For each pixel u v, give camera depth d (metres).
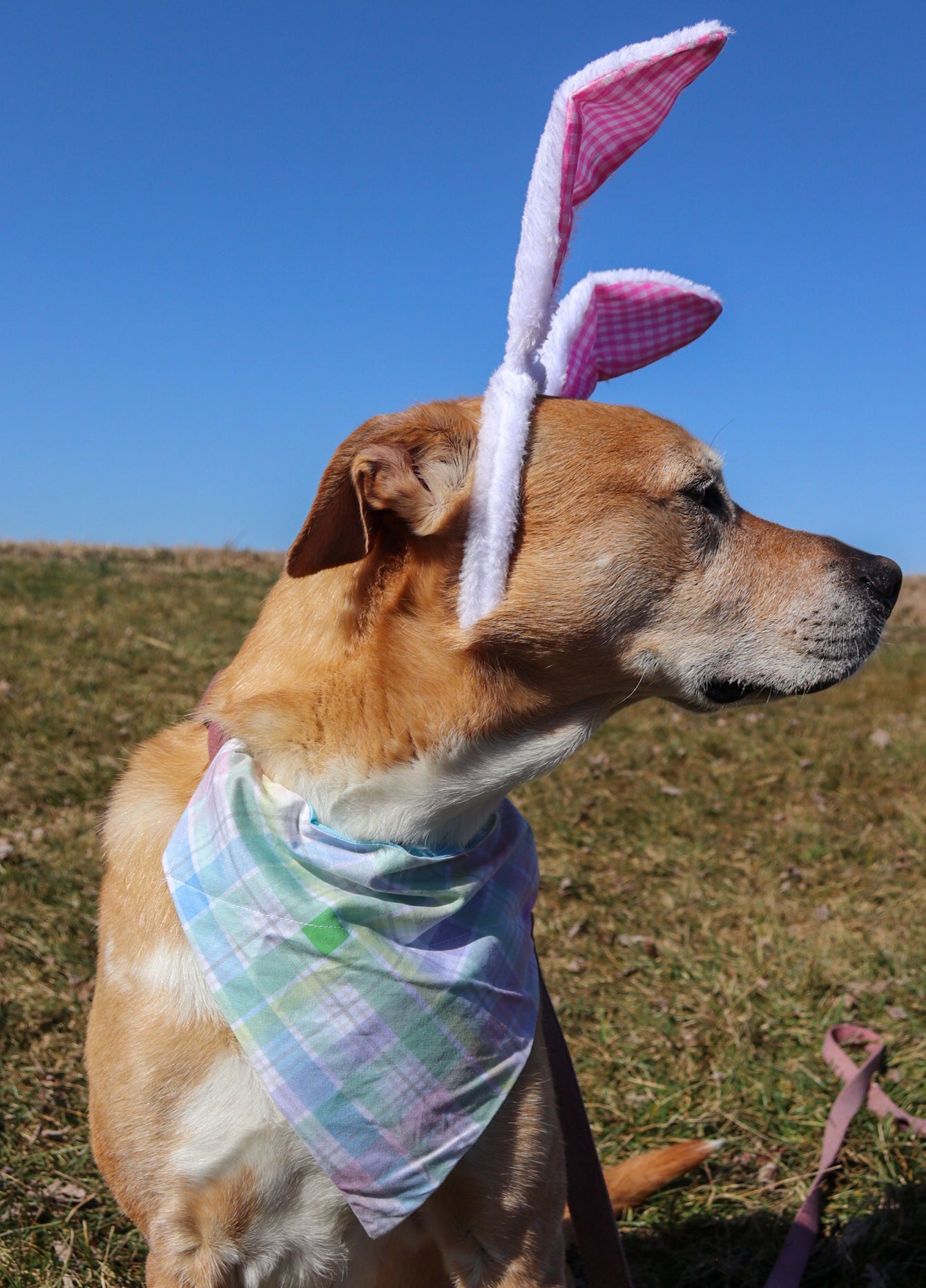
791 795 2.07
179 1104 0.81
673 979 1.36
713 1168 1.10
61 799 1.83
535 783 2.07
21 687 2.45
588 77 0.84
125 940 0.83
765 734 2.51
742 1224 1.04
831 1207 1.05
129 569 4.97
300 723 0.83
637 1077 1.20
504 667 0.86
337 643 0.84
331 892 0.81
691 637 0.91
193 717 0.95
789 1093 1.17
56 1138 1.09
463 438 0.85
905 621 5.99
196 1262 0.82
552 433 0.88
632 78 0.85
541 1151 0.84
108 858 0.87
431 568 0.84
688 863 1.73
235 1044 0.81
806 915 1.56
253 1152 0.81
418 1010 0.82
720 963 1.39
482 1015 0.83
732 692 0.93
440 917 0.83
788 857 1.76
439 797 0.84
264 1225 0.82
